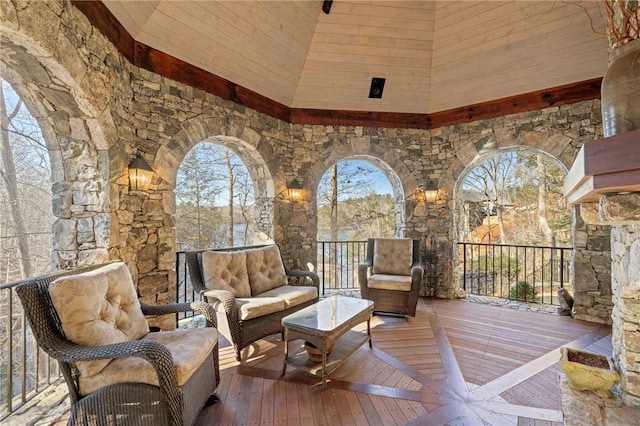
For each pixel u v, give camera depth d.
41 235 5.58
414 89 4.95
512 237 8.98
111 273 2.01
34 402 2.15
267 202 4.92
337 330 2.38
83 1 2.44
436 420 1.98
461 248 8.97
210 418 2.00
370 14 4.07
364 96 5.03
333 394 2.27
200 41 3.63
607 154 1.09
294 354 2.89
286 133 5.06
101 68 2.69
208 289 3.04
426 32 4.27
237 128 4.32
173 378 1.60
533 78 4.32
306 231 5.08
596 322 3.84
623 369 1.95
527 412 2.07
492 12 3.90
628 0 1.77
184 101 3.73
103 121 2.72
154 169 3.44
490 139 4.78
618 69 1.34
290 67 4.51
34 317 1.55
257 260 3.62
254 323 2.93
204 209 8.72
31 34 1.88
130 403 1.59
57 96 2.47
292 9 3.82
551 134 4.32
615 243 2.20
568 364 2.03
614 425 1.70
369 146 5.22
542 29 3.86
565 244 8.10
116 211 2.93
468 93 4.80
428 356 2.89
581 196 1.44
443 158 5.17
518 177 8.77
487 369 2.65
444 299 4.95
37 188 5.48
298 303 3.32
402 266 4.45
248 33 3.81
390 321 3.89
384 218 9.63
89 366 1.62
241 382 2.43
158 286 3.44
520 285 5.07
